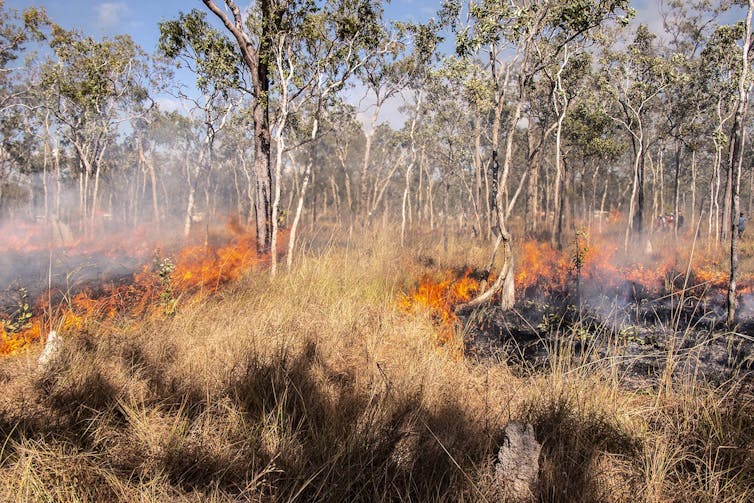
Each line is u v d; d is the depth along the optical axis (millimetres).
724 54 13375
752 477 2633
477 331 6223
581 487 2553
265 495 2469
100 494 2350
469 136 18156
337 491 2463
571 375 3994
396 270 7734
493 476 2600
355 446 2785
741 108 6348
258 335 4398
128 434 2930
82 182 23625
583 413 3281
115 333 4648
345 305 5812
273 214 7914
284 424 3021
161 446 2797
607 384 3881
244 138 25828
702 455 2900
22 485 2258
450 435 2949
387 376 3770
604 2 6418
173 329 4746
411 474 2572
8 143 28719
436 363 4152
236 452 2777
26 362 4039
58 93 20172
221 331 4609
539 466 2662
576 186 31422
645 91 14641
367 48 9242
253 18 10000
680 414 3389
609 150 16422
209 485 2473
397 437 2934
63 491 2328
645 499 2549
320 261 7664
